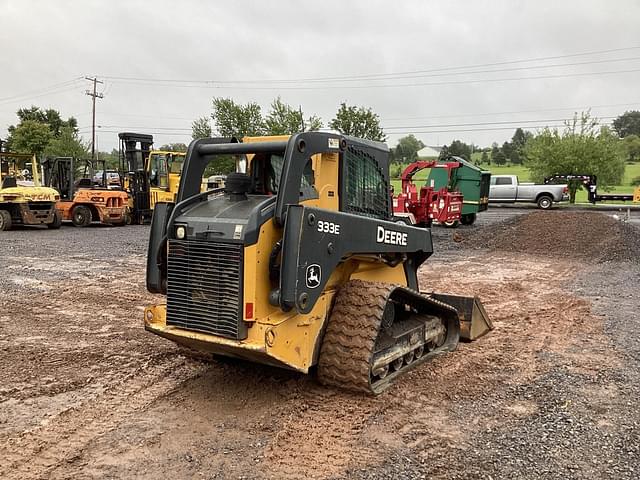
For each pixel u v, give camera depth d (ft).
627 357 20.54
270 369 18.44
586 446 13.61
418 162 68.59
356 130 129.08
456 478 12.09
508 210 107.04
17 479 11.91
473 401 16.34
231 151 16.17
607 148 130.52
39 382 17.51
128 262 40.96
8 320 24.89
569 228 58.75
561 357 20.54
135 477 12.03
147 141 73.20
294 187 14.70
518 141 360.28
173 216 15.55
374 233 17.07
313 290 14.52
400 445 13.57
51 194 63.87
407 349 18.37
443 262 44.47
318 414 15.16
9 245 49.29
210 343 14.58
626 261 44.83
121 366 18.94
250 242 14.14
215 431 14.17
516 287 34.22
